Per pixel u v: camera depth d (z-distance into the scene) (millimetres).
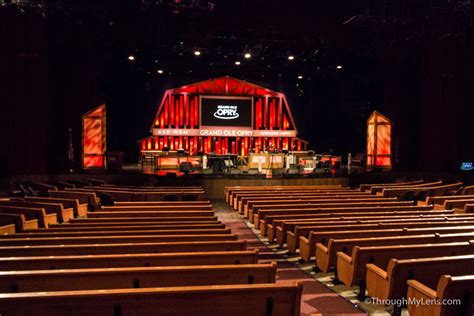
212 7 14352
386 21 15523
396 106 21328
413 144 21438
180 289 3652
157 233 7008
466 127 20609
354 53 19312
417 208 10023
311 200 11055
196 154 20656
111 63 21688
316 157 20578
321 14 16406
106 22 15922
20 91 17031
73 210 11148
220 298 3732
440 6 15352
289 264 7691
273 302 3814
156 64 22297
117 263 5176
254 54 20094
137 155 25219
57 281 4391
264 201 10852
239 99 25500
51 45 17750
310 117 26844
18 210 9531
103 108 19109
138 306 3639
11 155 17078
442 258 5008
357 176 18797
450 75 20047
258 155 20750
